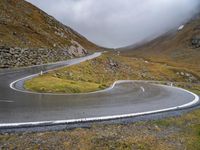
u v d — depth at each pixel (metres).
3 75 43.66
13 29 104.19
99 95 29.42
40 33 120.06
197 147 15.55
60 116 16.61
